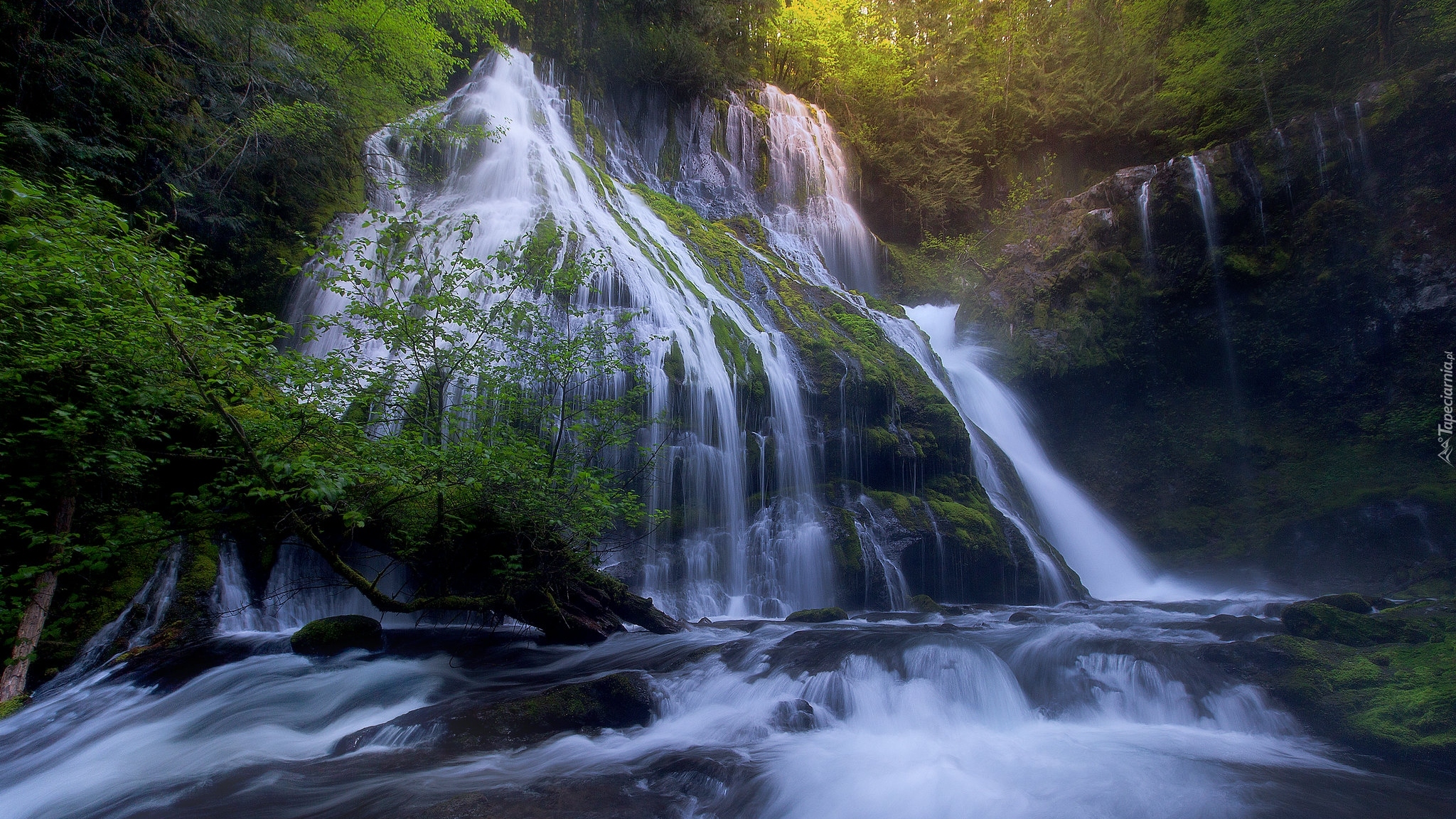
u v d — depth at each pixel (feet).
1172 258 54.85
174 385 19.43
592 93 67.51
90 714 20.27
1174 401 55.21
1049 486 52.13
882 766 15.85
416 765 16.44
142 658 23.80
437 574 25.17
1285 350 51.72
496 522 24.08
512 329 25.48
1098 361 54.95
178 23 38.63
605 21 68.39
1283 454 50.72
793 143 74.64
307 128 43.01
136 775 16.57
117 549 20.62
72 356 18.65
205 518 24.89
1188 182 54.24
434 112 55.01
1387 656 19.57
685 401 37.11
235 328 20.33
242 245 41.55
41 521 23.71
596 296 40.73
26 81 33.09
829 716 18.70
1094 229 58.34
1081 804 14.02
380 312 22.12
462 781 15.40
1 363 19.45
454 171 53.31
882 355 45.85
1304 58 60.49
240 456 20.44
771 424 39.75
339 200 47.37
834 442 40.01
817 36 84.69
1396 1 55.01
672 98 70.38
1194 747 17.01
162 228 21.17
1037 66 77.30
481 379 25.07
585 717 18.65
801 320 48.03
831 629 26.37
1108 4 75.61
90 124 35.29
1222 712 18.38
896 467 40.52
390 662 23.86
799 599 35.01
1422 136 47.73
